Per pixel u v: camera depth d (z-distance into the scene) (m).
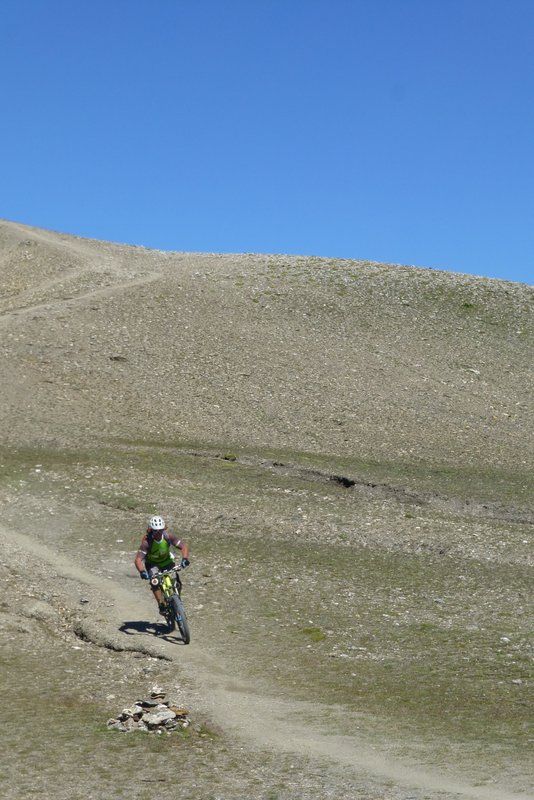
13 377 42.38
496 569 22.80
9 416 37.16
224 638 16.55
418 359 52.16
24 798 8.65
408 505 29.66
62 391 41.44
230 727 11.73
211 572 21.05
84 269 67.50
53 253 71.50
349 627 17.47
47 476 29.05
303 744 11.09
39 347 47.22
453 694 13.62
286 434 38.59
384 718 12.34
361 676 14.52
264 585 20.27
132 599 18.91
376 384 47.19
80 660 14.96
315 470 32.34
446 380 49.12
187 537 24.11
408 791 9.27
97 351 47.69
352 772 9.96
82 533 23.95
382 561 23.03
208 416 40.09
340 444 37.78
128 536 23.80
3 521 25.03
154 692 12.95
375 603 19.28
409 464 35.53
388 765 10.28
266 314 57.38
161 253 77.38
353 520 26.42
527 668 15.04
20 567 20.78
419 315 59.97
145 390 42.84
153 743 10.84
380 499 30.27
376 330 56.50
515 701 13.29
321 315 58.19
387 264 72.00
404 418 42.41
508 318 61.06
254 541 24.06
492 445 39.72
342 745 11.07
